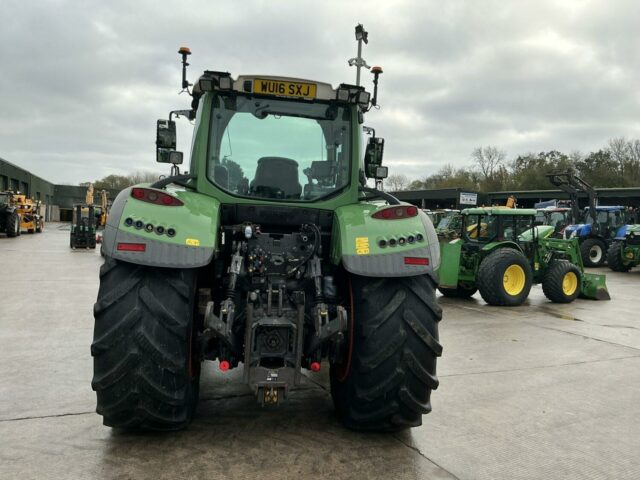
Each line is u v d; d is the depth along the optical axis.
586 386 4.48
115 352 2.69
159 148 4.08
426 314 3.01
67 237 27.42
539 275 10.35
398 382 2.94
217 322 2.79
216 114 3.44
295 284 3.22
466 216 10.58
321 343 2.92
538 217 25.30
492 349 5.82
